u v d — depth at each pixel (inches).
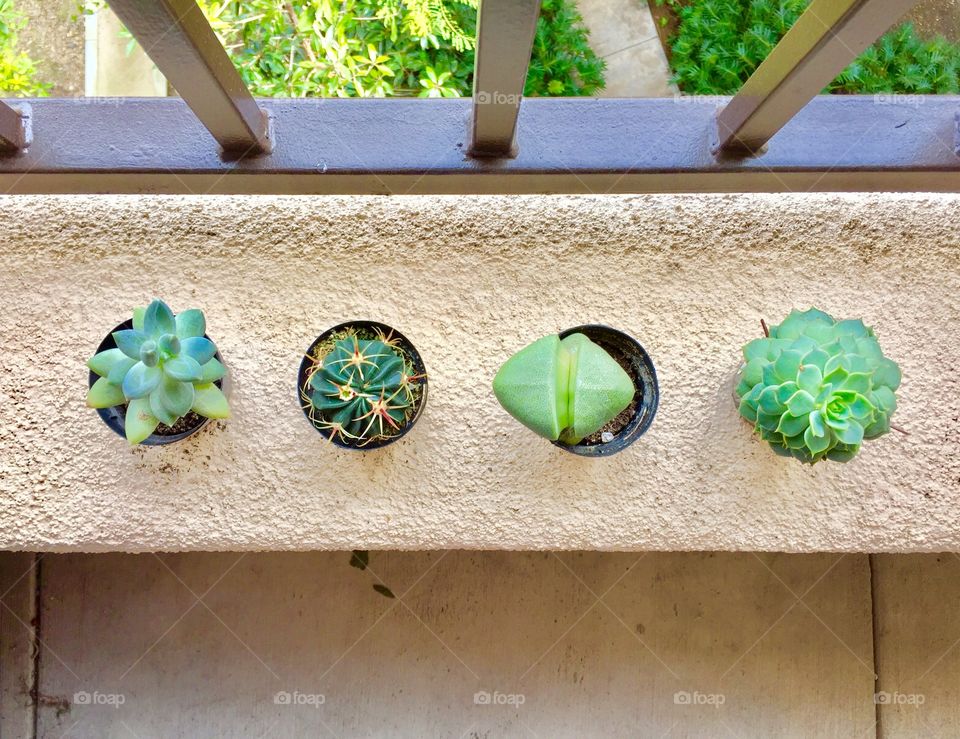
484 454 14.4
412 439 14.4
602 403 11.3
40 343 14.4
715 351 14.6
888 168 17.8
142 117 17.6
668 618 21.0
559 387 11.4
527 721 20.8
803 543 14.6
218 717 20.7
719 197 14.7
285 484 14.4
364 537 14.5
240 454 14.4
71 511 14.2
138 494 14.3
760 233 14.7
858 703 20.9
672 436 14.5
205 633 20.9
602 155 17.8
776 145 17.8
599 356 11.5
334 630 20.9
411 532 14.5
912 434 14.6
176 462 14.3
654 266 14.7
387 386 12.2
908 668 20.9
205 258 14.5
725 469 14.5
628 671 20.9
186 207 14.5
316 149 17.7
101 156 17.4
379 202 14.6
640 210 14.6
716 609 21.1
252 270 14.6
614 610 21.0
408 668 20.9
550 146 17.8
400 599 21.0
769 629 21.0
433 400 14.4
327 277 14.6
